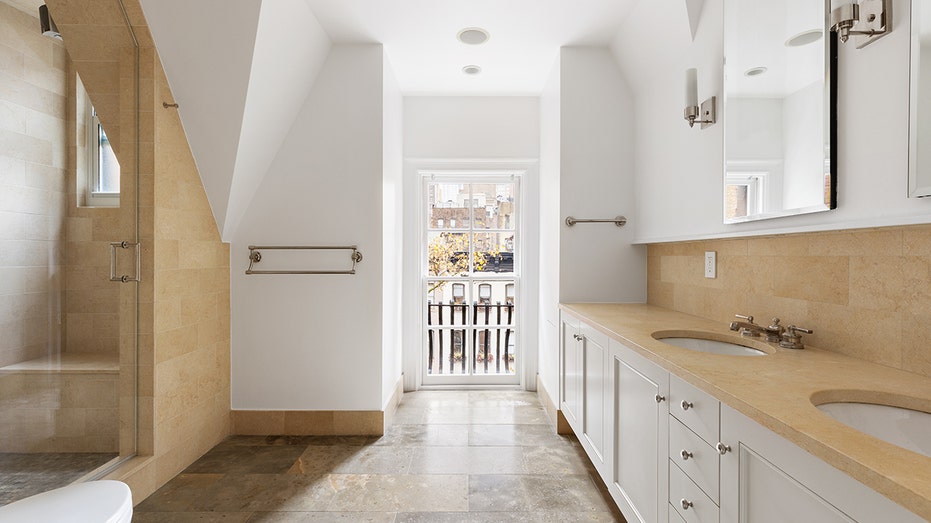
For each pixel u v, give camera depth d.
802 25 1.35
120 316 1.99
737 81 1.68
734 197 1.71
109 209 1.95
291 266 2.76
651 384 1.45
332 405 2.77
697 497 1.15
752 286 1.72
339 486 2.13
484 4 2.32
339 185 2.75
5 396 1.59
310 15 2.37
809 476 0.76
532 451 2.51
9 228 1.60
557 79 2.86
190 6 1.97
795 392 0.97
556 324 2.87
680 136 2.19
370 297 2.76
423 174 3.69
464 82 3.29
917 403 0.93
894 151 1.07
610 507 1.95
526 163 3.59
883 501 0.62
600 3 2.31
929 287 1.05
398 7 2.35
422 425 2.91
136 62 2.05
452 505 1.97
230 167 2.39
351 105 2.74
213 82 2.15
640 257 2.77
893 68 1.07
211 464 2.35
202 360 2.46
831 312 1.35
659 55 2.36
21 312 1.64
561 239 2.77
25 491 1.65
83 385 1.86
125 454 2.02
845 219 1.23
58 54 1.79
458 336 3.75
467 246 3.75
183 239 2.28
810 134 1.32
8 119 1.60
